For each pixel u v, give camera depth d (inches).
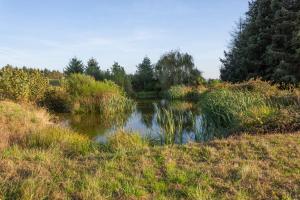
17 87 641.6
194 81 1674.5
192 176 207.2
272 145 270.5
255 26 961.5
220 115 466.0
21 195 177.6
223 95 562.6
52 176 207.0
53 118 649.0
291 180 199.6
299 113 371.9
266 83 701.3
